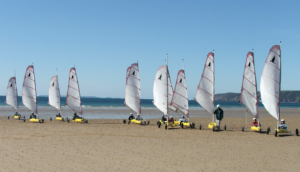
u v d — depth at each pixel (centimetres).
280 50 2520
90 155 1571
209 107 2905
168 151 1716
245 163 1441
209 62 2923
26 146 1794
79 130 2670
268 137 2345
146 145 1911
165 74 3130
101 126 3089
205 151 1734
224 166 1375
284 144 2014
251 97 2716
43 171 1246
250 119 4712
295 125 3650
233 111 7538
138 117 3419
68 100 3641
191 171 1280
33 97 3603
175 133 2555
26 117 4284
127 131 2664
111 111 6319
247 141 2131
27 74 3625
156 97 3206
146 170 1284
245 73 2755
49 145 1845
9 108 6512
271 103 2553
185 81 3108
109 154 1605
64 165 1351
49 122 3425
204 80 2934
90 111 6116
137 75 3416
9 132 2411
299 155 1650
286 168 1356
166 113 3092
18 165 1339
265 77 2595
